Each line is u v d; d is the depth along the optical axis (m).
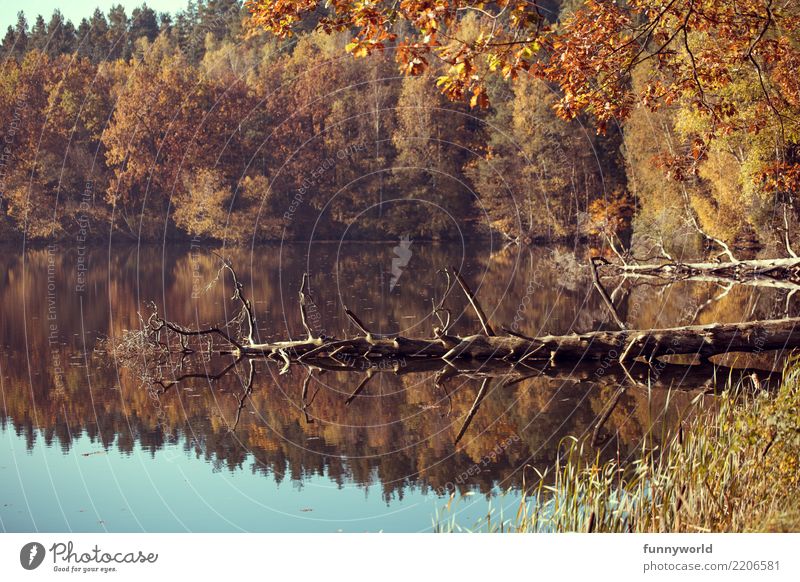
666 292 24.41
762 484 5.98
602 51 11.48
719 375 12.98
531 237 43.94
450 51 8.59
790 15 14.40
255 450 9.74
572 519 6.17
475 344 14.86
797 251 25.22
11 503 7.84
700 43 13.47
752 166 23.45
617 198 42.25
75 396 12.35
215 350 16.42
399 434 10.36
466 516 7.62
